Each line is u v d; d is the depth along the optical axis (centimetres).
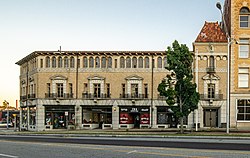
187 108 3838
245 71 5434
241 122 5344
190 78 3878
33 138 3222
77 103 5747
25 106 6359
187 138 3028
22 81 6681
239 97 5378
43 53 5812
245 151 1670
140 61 5731
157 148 1891
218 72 5488
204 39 5525
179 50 3844
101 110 5741
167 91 3856
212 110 5494
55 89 5797
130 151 1755
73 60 5812
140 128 5497
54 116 5781
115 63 5756
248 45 5447
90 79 5750
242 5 5438
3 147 2150
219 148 1859
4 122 9350
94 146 2092
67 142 2509
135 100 5644
